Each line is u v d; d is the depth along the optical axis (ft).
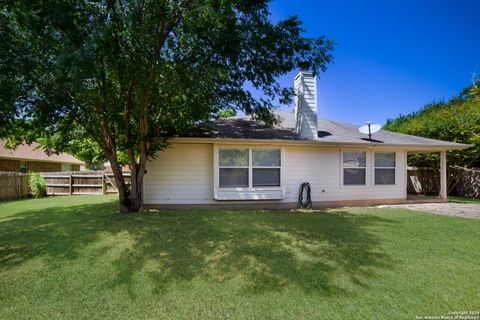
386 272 10.89
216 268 11.25
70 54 12.96
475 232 16.92
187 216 21.70
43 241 14.57
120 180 23.89
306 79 30.22
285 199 29.30
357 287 9.66
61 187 47.70
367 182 31.68
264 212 24.52
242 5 19.92
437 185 42.34
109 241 14.58
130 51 16.87
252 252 13.14
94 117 20.15
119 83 20.53
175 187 27.50
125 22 15.85
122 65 17.79
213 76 18.16
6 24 15.02
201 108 20.07
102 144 23.65
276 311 8.21
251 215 22.59
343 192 31.01
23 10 13.71
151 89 17.72
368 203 31.60
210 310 8.27
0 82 15.23
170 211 24.56
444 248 13.76
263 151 28.63
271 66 22.33
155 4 16.30
